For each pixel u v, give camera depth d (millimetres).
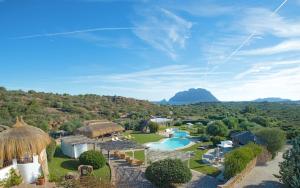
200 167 32938
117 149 34281
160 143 50469
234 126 62156
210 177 29172
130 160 34031
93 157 30797
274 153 36344
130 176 29266
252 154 30656
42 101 89000
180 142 51094
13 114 66500
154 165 26109
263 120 68125
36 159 24625
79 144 35688
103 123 56531
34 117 67250
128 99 124438
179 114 99750
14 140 22391
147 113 95062
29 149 22719
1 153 21859
